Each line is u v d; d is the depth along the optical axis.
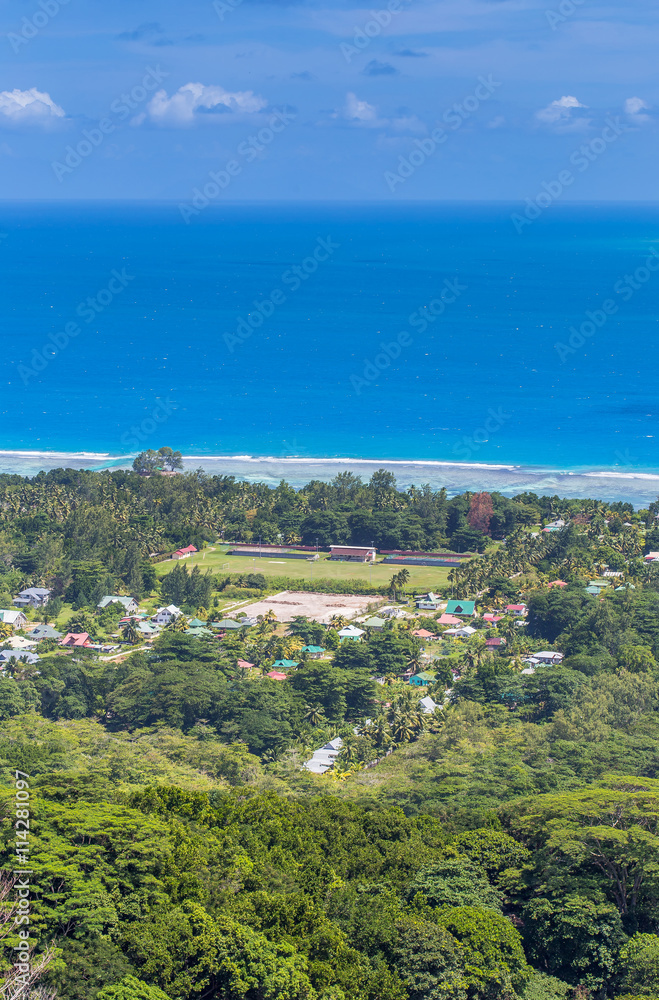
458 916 88.81
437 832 111.12
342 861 100.12
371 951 86.06
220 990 80.06
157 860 90.31
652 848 92.06
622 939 88.88
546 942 90.38
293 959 80.19
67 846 87.75
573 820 101.06
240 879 92.19
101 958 75.94
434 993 80.38
